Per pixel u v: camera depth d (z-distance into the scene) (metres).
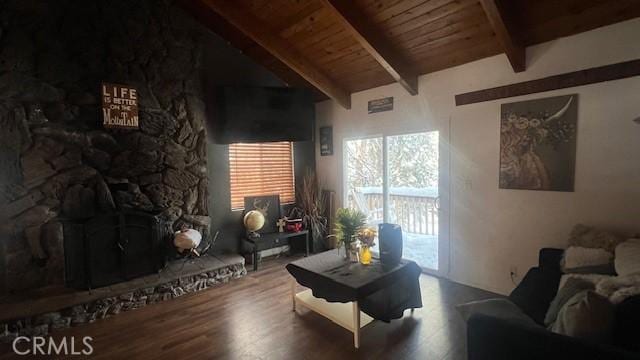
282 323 2.77
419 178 4.93
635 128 2.39
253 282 3.74
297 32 3.68
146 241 3.37
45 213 3.04
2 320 2.49
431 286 3.47
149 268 3.38
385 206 4.33
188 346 2.44
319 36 3.67
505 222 3.15
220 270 3.71
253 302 3.20
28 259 2.99
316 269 2.68
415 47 3.35
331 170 5.02
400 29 3.17
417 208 5.02
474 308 1.89
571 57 2.66
